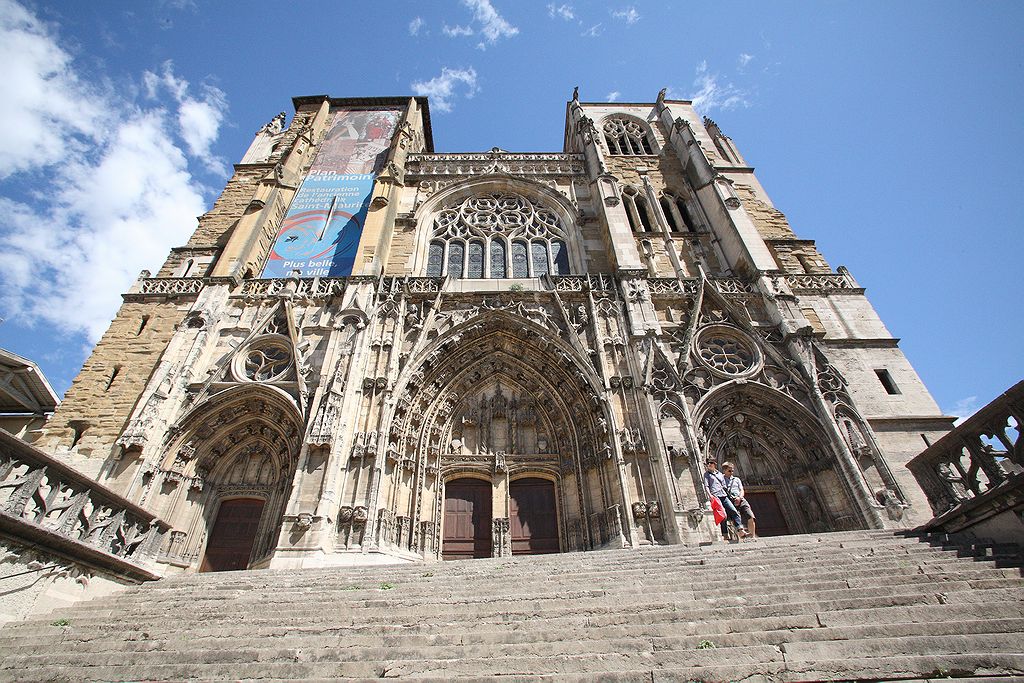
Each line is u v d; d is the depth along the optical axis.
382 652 7.26
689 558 12.39
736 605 8.45
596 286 27.66
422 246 32.34
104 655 7.77
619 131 43.09
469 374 25.83
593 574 11.36
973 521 11.20
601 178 34.06
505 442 24.48
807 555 11.59
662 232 32.53
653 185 37.00
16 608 10.53
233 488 22.25
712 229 33.25
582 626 7.91
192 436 22.11
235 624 9.24
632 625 7.62
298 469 19.61
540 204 36.25
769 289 27.11
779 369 24.25
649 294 26.66
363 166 38.25
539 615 8.63
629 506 19.52
